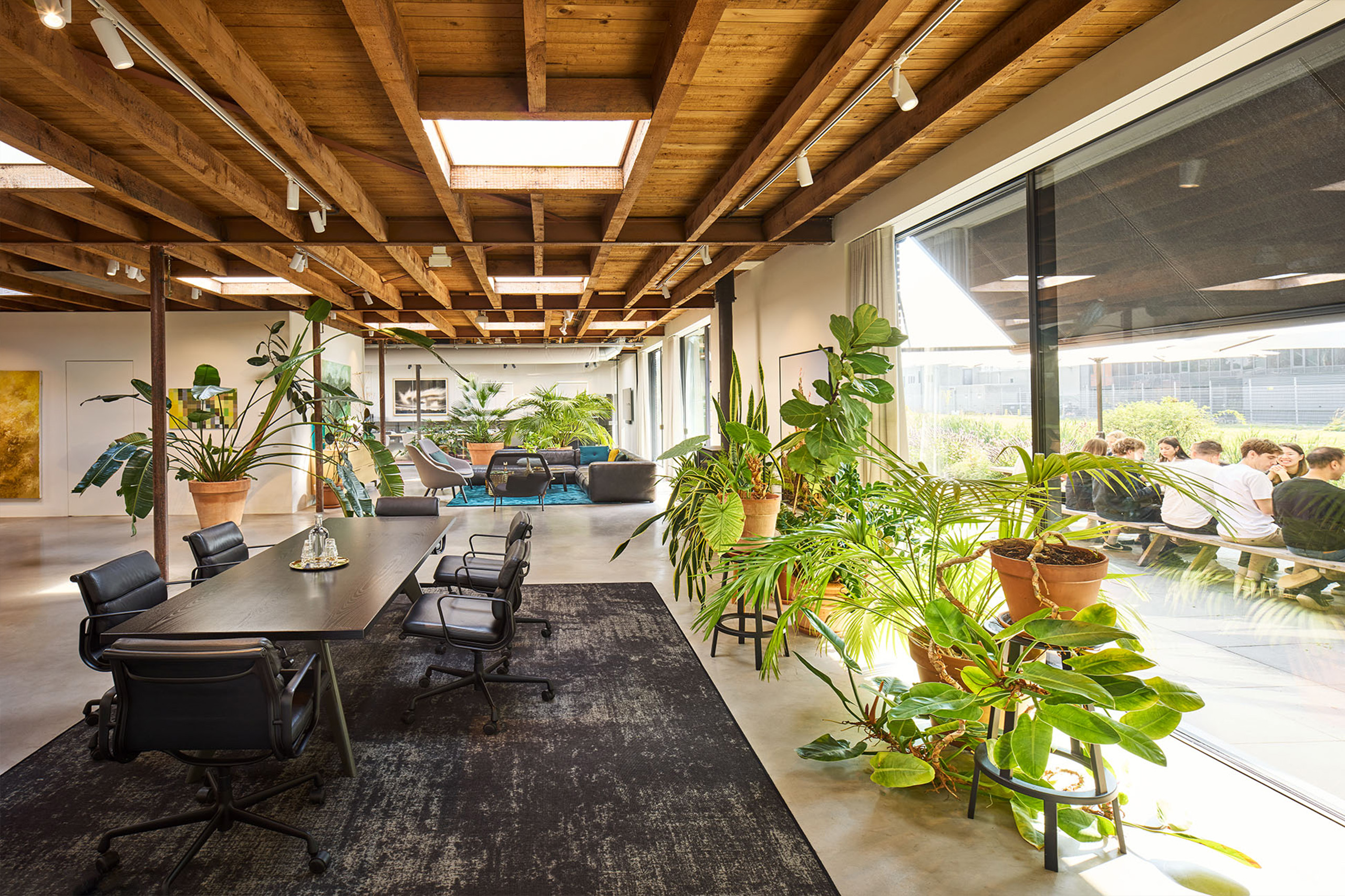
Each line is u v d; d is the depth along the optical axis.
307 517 9.37
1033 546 2.71
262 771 2.90
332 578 3.39
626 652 4.29
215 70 2.66
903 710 2.33
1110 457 2.66
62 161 3.67
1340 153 2.35
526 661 4.16
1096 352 3.40
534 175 4.21
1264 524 2.62
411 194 4.77
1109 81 3.00
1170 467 3.02
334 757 3.03
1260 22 2.36
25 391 9.60
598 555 7.02
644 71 3.14
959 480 2.97
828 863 2.30
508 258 7.19
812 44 2.98
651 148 3.53
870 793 2.71
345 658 4.24
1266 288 2.58
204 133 3.72
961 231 4.46
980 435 4.30
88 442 9.66
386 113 3.49
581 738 3.19
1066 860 2.30
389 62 2.66
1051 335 3.71
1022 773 2.19
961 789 2.71
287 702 2.28
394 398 17.52
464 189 4.17
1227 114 2.73
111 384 9.66
